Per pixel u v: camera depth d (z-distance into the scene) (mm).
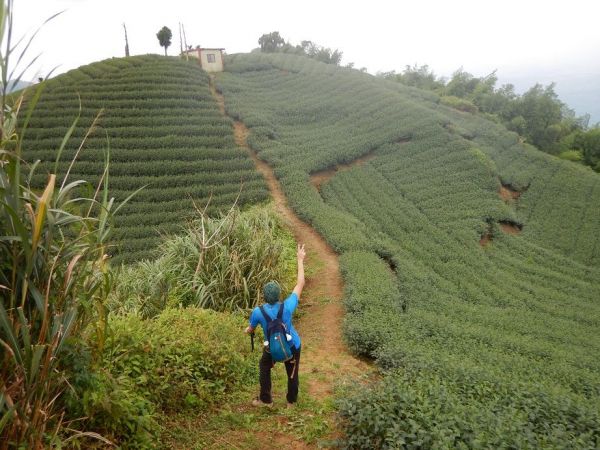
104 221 4410
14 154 3723
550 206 33406
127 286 11836
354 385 6773
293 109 40625
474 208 29781
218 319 8930
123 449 5051
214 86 43156
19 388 3822
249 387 7625
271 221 20891
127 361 6234
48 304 4016
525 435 5465
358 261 17906
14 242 3785
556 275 24766
